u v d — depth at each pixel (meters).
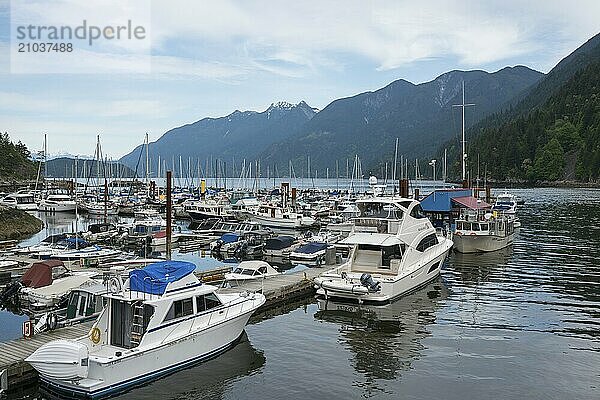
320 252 43.84
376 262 31.05
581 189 172.00
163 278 19.33
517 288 31.70
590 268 37.66
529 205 99.00
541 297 29.47
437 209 56.38
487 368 19.41
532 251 45.19
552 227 62.59
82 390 16.66
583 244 49.03
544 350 21.12
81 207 90.75
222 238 51.03
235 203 85.75
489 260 41.09
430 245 33.72
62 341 16.86
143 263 39.25
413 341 22.48
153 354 18.00
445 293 30.58
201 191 104.56
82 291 23.52
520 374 18.83
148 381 18.03
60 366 16.27
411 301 28.88
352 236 31.19
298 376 18.97
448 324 24.72
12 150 163.12
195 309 19.84
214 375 18.98
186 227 71.25
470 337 22.84
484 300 28.94
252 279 32.16
